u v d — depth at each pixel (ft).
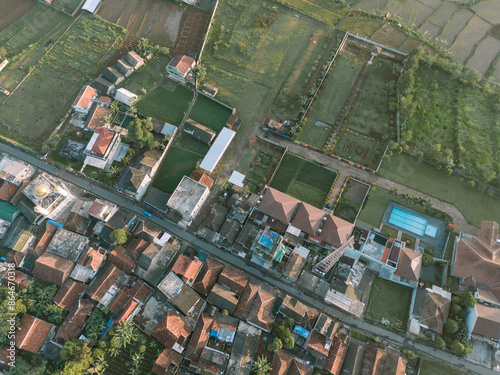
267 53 396.78
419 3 416.67
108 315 295.28
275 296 301.22
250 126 367.04
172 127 360.28
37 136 366.43
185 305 287.48
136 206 340.18
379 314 304.09
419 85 378.94
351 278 307.37
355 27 407.23
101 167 344.49
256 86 383.04
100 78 378.73
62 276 298.35
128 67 381.81
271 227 324.60
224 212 329.52
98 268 308.19
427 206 326.85
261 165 352.90
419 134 357.61
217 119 371.35
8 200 331.36
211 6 414.62
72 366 256.32
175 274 299.58
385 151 350.84
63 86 385.70
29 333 278.26
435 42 402.31
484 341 289.53
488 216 332.80
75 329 285.02
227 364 276.00
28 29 410.31
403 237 326.03
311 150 356.38
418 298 299.79
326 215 320.91
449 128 361.30
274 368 273.13
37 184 325.62
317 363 281.13
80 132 361.30
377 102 371.56
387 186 342.44
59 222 325.62
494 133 357.82
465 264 302.04
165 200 331.57
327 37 400.26
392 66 384.06
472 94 375.04
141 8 415.85
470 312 291.58
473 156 348.38
